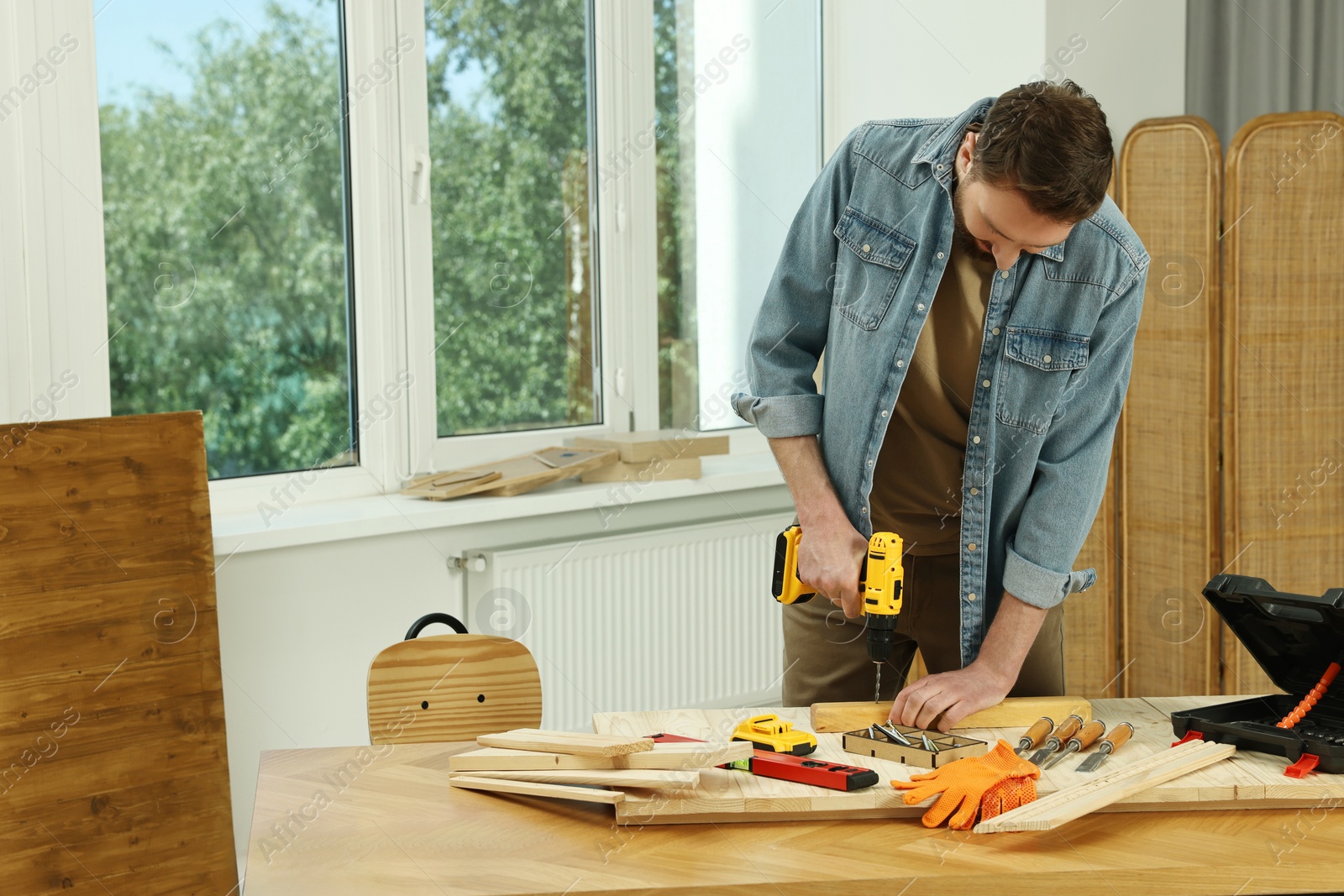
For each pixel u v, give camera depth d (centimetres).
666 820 134
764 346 179
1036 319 161
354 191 276
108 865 217
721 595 322
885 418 167
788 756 145
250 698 253
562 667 293
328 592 262
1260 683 289
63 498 215
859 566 162
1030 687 184
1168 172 279
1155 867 121
